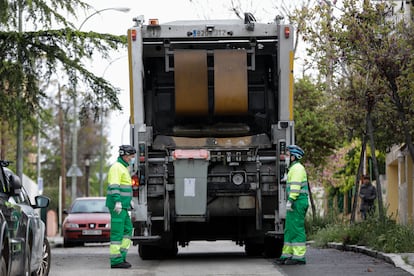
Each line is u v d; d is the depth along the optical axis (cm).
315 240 3975
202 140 2766
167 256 3072
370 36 3198
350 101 3656
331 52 3412
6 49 3788
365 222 3475
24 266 1881
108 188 2666
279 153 2691
